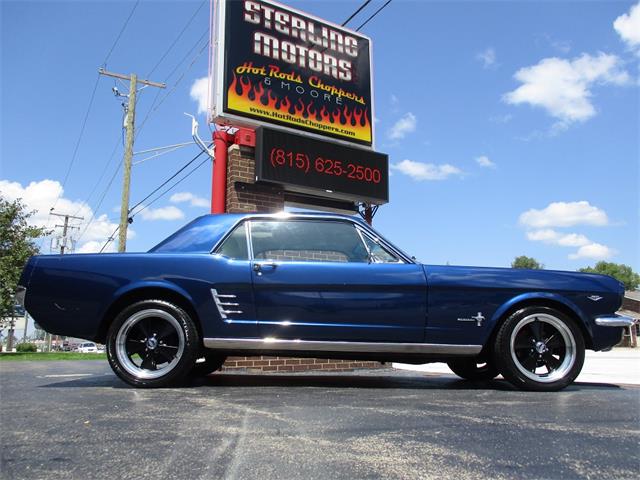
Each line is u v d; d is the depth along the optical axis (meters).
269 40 8.29
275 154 7.53
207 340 3.95
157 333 4.01
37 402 3.25
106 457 2.08
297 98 8.38
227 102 7.64
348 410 3.03
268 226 4.32
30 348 47.25
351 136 8.89
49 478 1.85
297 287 3.99
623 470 1.98
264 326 3.97
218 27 7.90
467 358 4.18
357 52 9.30
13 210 20.52
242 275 4.00
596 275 4.21
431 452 2.18
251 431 2.49
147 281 3.96
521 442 2.35
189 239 4.22
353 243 4.30
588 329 4.08
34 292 3.97
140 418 2.76
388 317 4.00
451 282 4.04
